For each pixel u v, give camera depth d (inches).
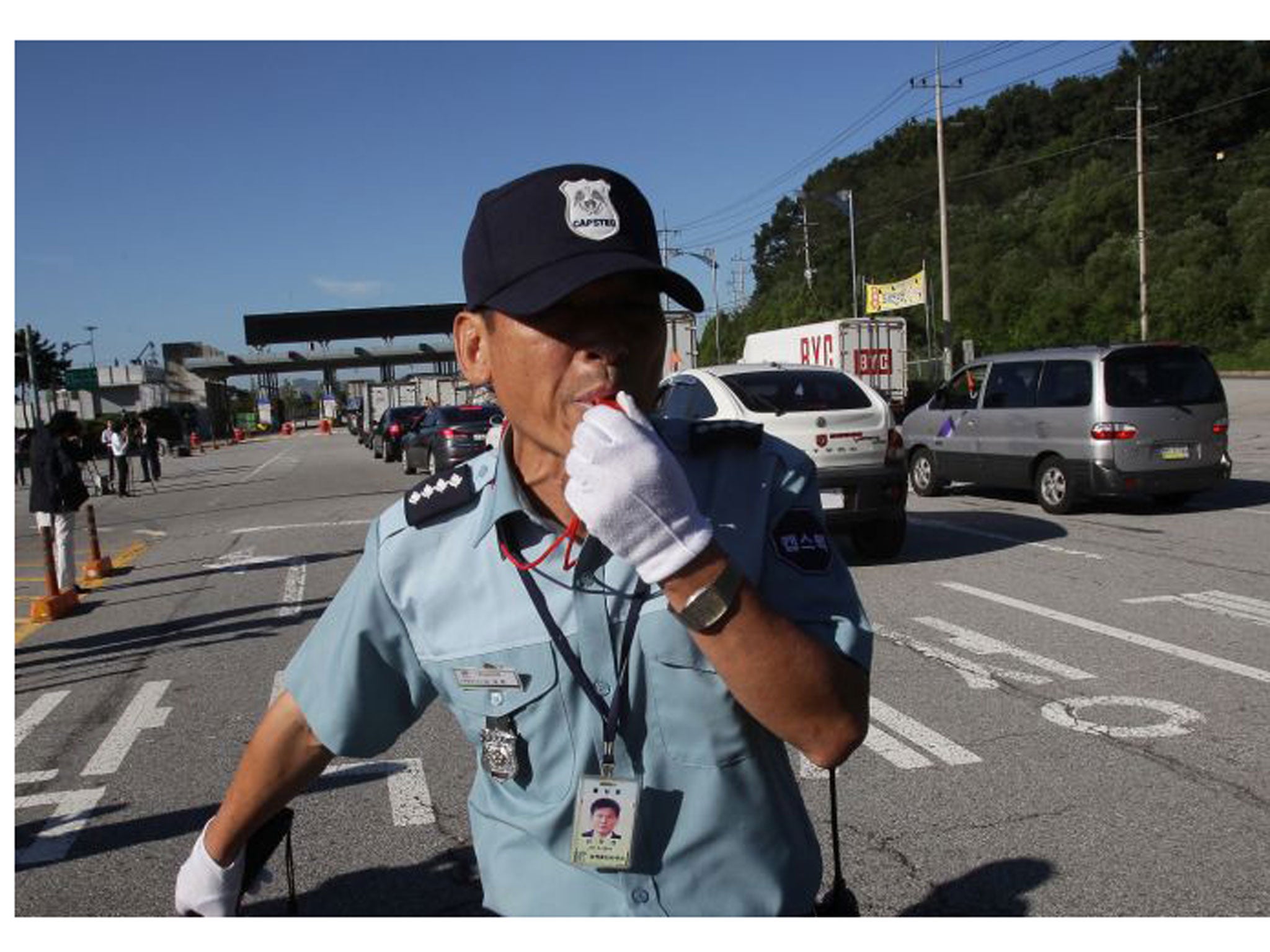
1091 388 424.5
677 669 50.2
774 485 52.5
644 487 42.0
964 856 134.2
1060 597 282.2
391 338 1881.2
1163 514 427.8
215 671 247.0
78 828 156.6
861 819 146.2
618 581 50.9
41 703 227.9
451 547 54.2
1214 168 2288.4
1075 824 141.6
